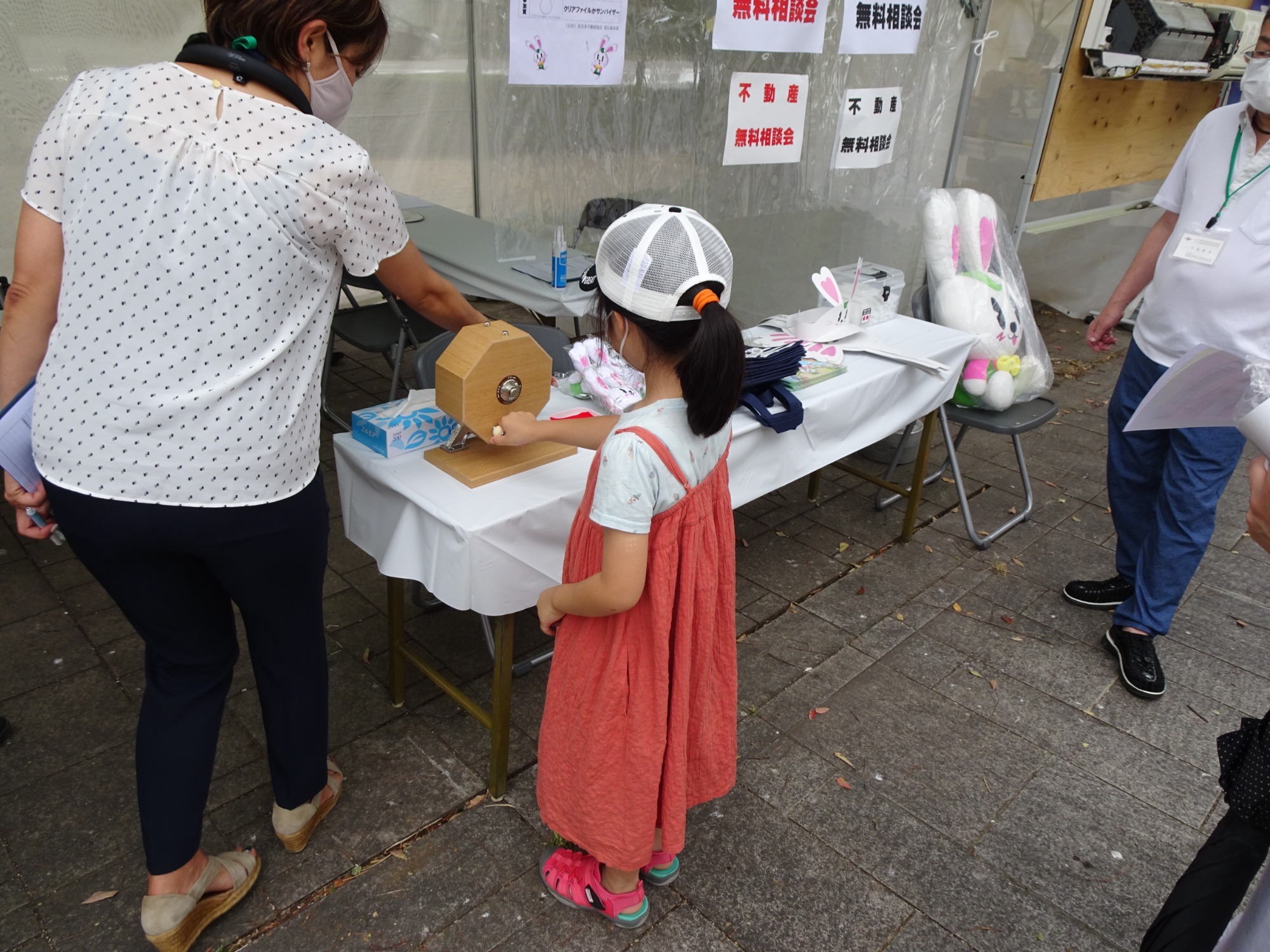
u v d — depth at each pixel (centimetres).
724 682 161
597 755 149
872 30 305
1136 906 179
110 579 132
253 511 130
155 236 116
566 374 234
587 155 349
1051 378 325
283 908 168
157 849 146
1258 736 118
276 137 120
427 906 170
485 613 165
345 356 451
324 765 172
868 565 303
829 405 234
